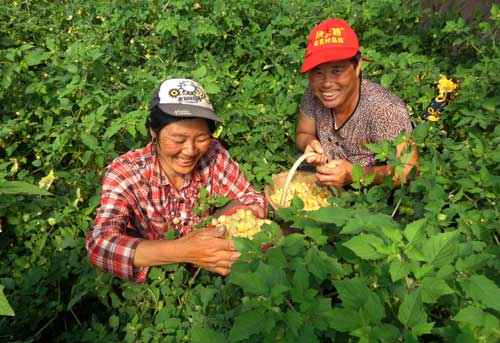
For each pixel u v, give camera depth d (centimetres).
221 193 291
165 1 522
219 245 223
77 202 303
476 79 343
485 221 199
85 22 525
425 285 134
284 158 385
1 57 361
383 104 306
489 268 162
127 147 355
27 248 296
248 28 484
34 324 263
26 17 519
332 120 335
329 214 174
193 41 450
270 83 416
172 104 235
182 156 248
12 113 362
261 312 138
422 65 416
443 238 140
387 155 233
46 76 365
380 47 503
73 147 333
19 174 312
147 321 247
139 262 237
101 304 290
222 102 372
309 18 515
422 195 239
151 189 264
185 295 240
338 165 299
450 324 146
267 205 301
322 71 302
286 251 169
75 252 273
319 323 138
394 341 126
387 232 142
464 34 500
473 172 233
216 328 199
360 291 135
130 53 473
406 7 546
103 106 320
